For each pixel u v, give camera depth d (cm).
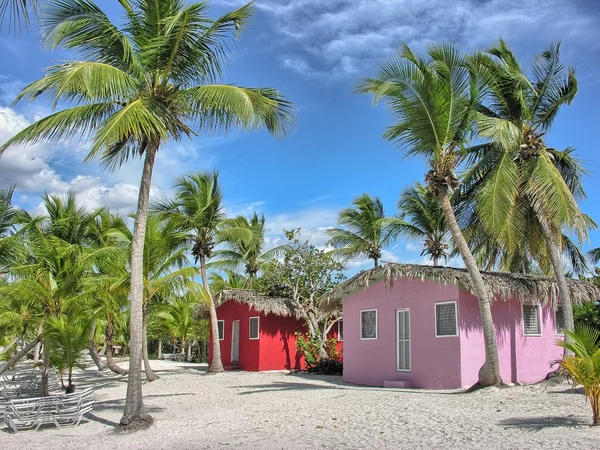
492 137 1416
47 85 973
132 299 1149
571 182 1736
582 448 766
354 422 1077
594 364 884
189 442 972
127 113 990
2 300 1773
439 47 1402
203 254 2617
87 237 2489
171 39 1087
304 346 2594
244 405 1395
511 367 1728
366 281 1859
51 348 1694
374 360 1884
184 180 2505
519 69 1616
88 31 1077
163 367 3161
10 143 1022
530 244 1788
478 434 908
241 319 2842
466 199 1705
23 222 1873
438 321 1700
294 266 2750
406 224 2533
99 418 1330
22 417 1193
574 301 1806
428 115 1405
